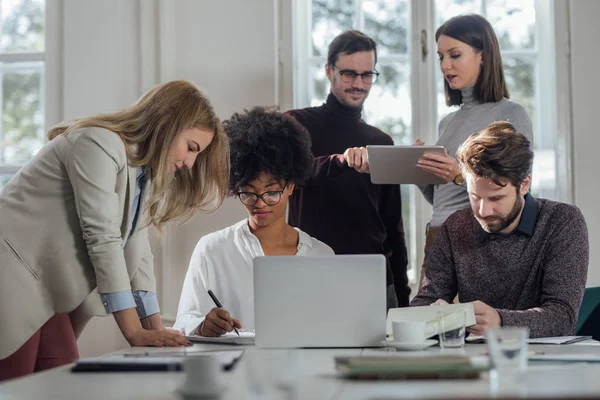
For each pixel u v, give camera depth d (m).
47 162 2.15
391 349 1.83
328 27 3.79
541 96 3.71
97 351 3.57
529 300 2.28
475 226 2.39
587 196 3.54
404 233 3.38
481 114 3.19
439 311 1.88
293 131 2.64
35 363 2.30
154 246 3.60
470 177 2.28
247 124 2.62
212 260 2.57
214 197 2.51
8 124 3.87
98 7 3.75
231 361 1.45
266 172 2.55
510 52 3.74
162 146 2.20
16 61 3.86
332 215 3.26
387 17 3.77
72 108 3.75
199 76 3.71
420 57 3.68
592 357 1.56
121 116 2.21
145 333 2.01
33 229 2.14
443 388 1.19
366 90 3.39
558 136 3.58
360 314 1.87
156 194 2.21
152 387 1.24
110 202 2.07
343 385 1.24
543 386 1.21
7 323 2.10
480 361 1.37
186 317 2.42
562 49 3.59
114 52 3.74
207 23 3.71
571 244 2.23
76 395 1.17
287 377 1.14
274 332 1.88
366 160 3.11
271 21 3.68
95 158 2.07
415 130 3.68
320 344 1.87
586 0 3.56
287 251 2.62
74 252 2.16
